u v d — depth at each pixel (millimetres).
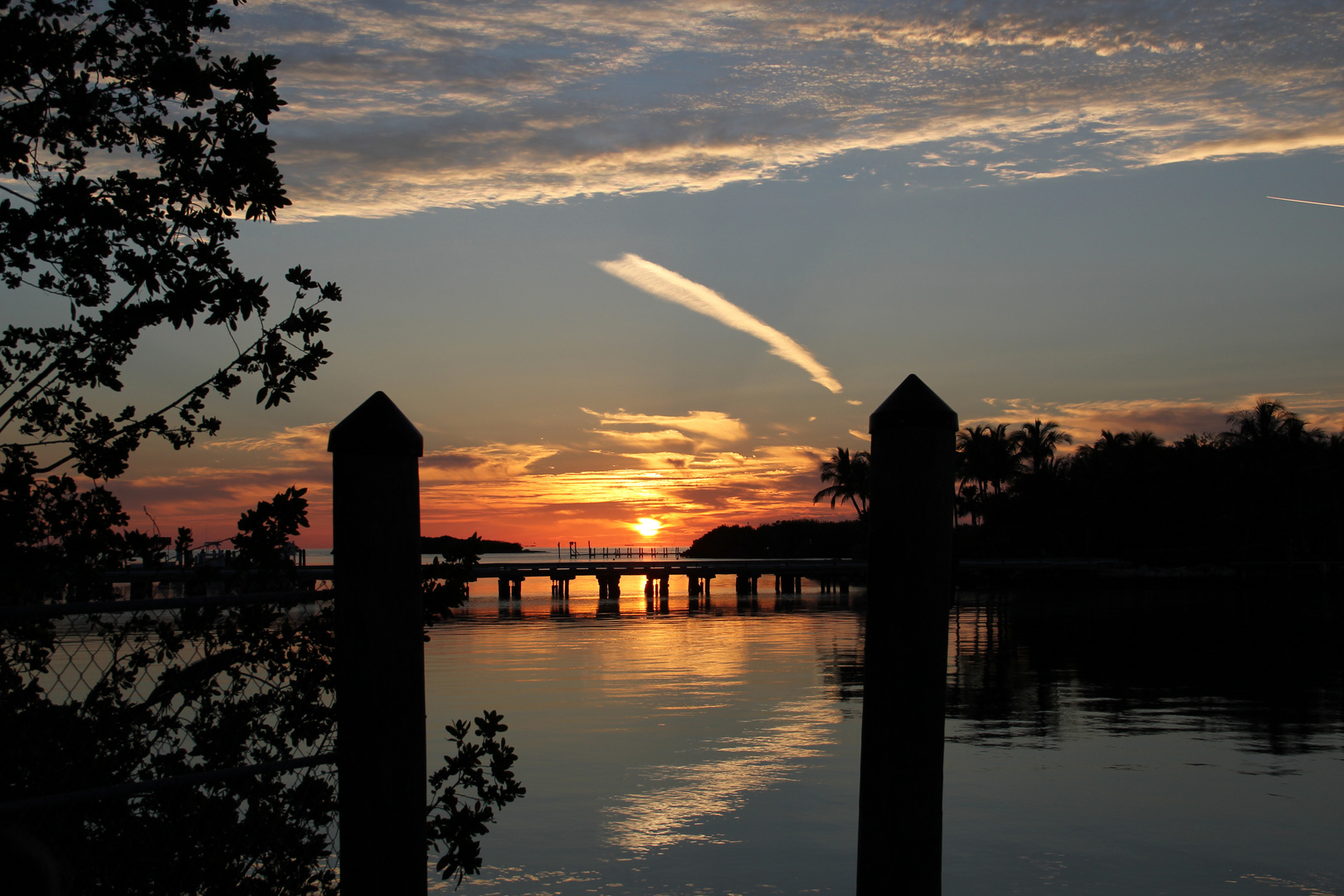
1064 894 7168
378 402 2768
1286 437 61625
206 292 4410
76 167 4645
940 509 2949
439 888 7270
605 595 49469
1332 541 65562
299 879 3924
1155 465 66312
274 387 4738
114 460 4734
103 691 4098
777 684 17312
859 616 35438
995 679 18531
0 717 3826
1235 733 13070
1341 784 10242
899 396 2998
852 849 8164
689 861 7820
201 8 4617
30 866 1974
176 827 3844
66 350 4582
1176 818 9016
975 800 9648
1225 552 63375
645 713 14422
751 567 51875
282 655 4223
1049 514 70562
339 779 2699
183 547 4625
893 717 2926
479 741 12281
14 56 4230
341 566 2682
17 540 4371
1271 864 7801
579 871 7629
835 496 74875
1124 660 21625
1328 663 20891
